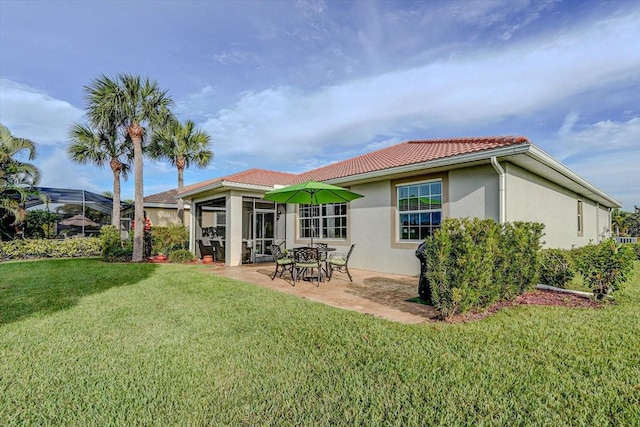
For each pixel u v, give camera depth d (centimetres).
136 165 1404
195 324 486
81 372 334
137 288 768
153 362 355
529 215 904
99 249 1702
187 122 1933
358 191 1145
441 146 1066
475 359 352
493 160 730
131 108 1355
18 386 306
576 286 766
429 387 297
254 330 456
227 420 253
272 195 923
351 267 1155
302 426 245
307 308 571
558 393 284
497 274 536
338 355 367
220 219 1825
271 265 1278
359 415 256
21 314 547
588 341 402
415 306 596
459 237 488
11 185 1500
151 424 250
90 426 248
